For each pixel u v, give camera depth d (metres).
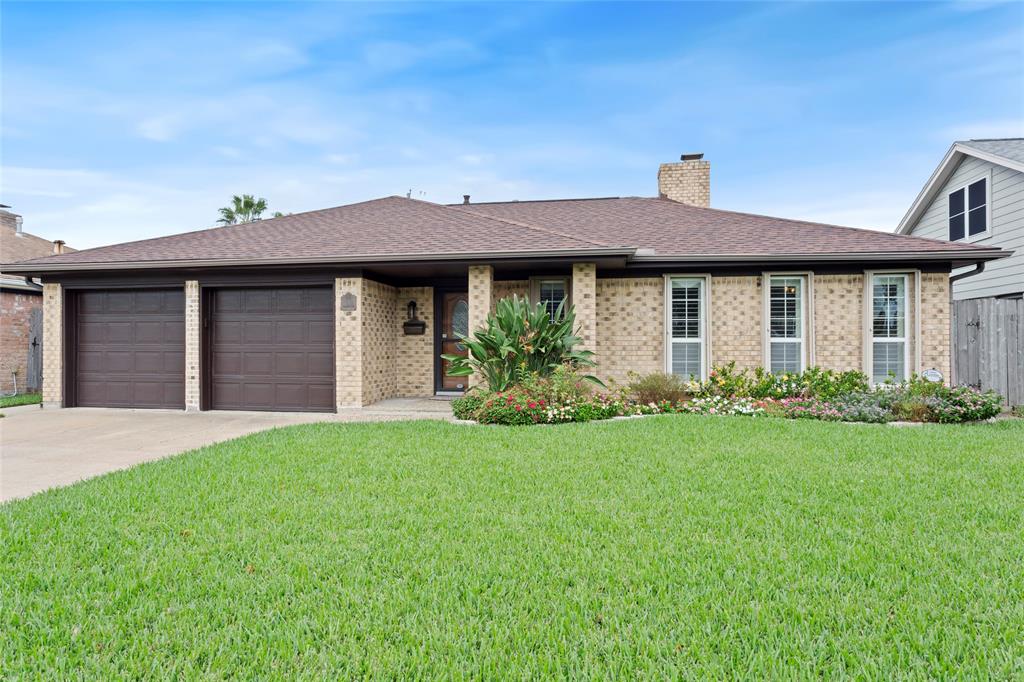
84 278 10.95
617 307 10.78
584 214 13.48
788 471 5.41
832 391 9.42
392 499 4.66
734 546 3.67
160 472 5.57
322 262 9.72
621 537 3.84
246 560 3.51
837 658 2.49
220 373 10.86
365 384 10.44
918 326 10.00
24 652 2.57
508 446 6.62
